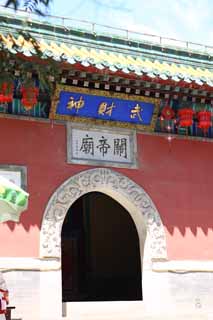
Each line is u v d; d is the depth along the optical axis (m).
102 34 17.03
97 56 15.88
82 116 16.36
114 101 16.50
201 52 18.67
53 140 15.93
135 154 16.95
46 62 8.88
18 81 14.91
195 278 16.81
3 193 11.30
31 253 14.97
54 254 15.22
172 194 17.20
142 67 15.70
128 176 16.70
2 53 8.06
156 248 16.53
